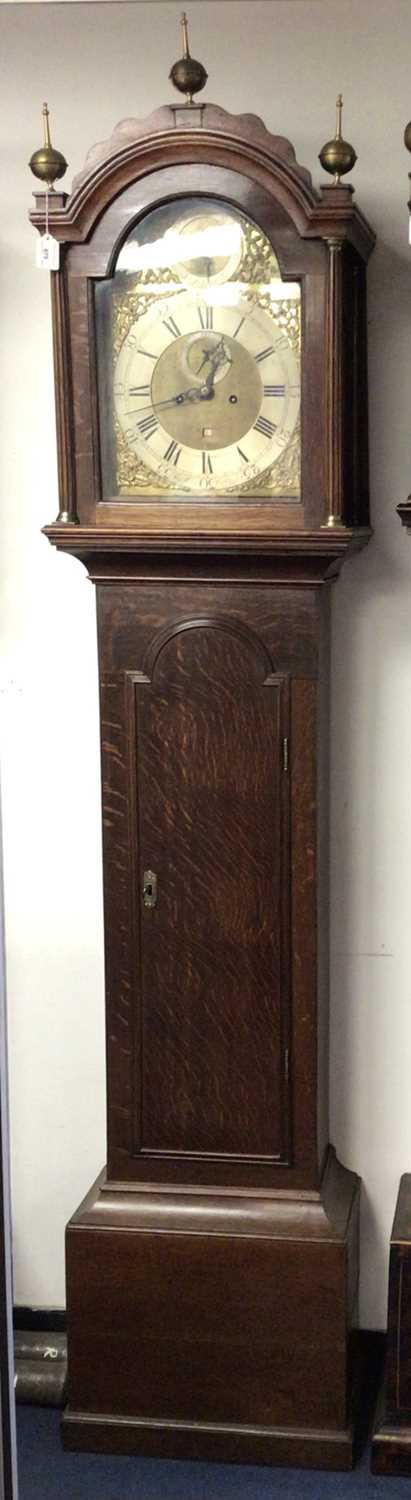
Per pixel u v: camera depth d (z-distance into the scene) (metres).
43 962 2.85
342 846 2.71
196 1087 2.61
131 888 2.56
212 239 2.30
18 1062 2.90
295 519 2.35
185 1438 2.64
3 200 2.62
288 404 2.33
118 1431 2.65
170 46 2.53
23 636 2.75
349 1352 2.63
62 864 2.82
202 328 2.33
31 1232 2.96
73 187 2.29
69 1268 2.63
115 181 2.28
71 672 2.75
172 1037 2.60
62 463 2.38
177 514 2.38
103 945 2.74
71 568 2.71
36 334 2.64
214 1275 2.59
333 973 2.75
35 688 2.76
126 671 2.50
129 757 2.52
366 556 2.61
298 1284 2.57
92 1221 2.62
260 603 2.44
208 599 2.45
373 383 2.55
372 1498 2.54
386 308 2.53
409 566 2.61
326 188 2.22
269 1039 2.58
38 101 2.58
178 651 2.47
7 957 2.86
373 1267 2.85
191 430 2.37
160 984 2.59
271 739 2.48
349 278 2.39
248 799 2.51
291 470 2.34
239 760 2.49
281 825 2.50
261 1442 2.62
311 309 2.29
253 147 2.23
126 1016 2.61
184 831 2.53
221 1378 2.63
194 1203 2.62
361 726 2.66
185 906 2.56
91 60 2.55
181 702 2.49
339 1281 2.56
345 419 2.38
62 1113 2.91
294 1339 2.59
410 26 2.46
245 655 2.46
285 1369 2.60
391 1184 2.82
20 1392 2.79
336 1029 2.77
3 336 2.65
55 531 2.39
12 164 2.60
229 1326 2.61
